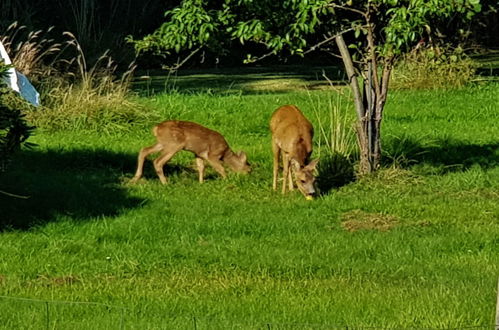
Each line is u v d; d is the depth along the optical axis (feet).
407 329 27.94
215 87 94.94
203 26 50.03
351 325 28.76
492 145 62.69
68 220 42.55
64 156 57.06
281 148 49.37
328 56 120.26
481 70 104.88
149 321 29.12
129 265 36.47
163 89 92.17
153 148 51.57
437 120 72.84
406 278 35.01
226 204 46.73
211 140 51.80
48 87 72.43
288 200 47.85
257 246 39.45
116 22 122.52
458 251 39.09
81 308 30.50
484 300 31.04
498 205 47.26
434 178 52.54
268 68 115.85
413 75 89.10
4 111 39.17
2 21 101.35
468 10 45.98
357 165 53.11
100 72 80.89
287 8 49.26
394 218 44.45
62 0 120.06
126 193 48.60
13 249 38.06
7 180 48.91
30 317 29.50
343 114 71.26
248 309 30.60
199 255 38.04
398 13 46.65
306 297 32.17
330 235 41.27
